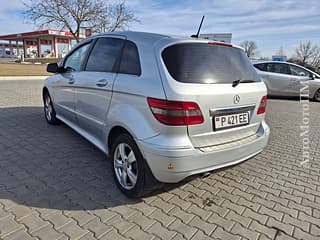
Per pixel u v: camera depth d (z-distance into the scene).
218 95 2.37
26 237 2.08
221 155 2.45
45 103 5.27
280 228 2.34
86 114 3.47
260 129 3.00
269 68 10.60
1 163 3.36
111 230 2.21
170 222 2.36
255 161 3.90
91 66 3.40
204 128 2.34
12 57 54.91
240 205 2.68
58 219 2.32
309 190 3.06
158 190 2.89
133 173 2.63
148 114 2.34
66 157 3.62
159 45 2.48
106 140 3.01
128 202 2.63
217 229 2.29
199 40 2.57
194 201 2.71
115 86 2.73
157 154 2.25
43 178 3.03
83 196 2.70
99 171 3.25
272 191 3.00
